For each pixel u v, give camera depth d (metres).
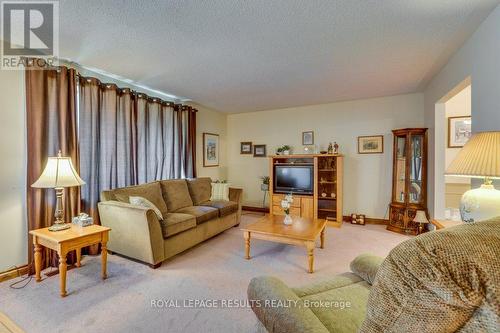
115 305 1.92
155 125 3.85
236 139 5.84
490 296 0.50
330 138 4.84
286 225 3.02
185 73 3.17
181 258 2.87
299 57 2.69
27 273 2.43
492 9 1.85
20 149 2.43
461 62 2.46
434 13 1.90
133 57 2.68
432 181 3.62
